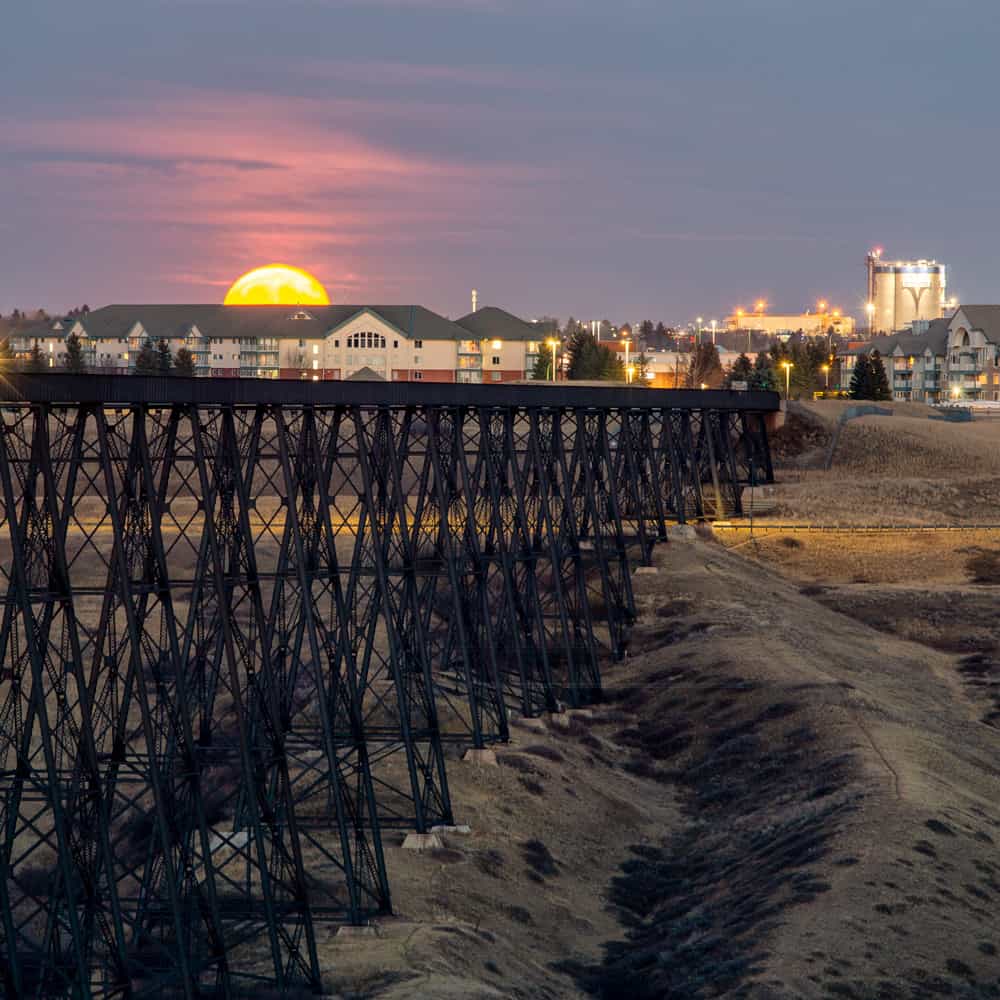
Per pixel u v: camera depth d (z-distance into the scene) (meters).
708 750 123.69
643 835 107.25
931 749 119.06
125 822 100.94
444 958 77.56
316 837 94.88
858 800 102.75
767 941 81.19
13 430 66.50
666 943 86.38
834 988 75.50
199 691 86.50
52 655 126.88
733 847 102.12
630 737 129.00
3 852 68.06
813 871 90.38
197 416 75.62
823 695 128.38
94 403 68.62
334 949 79.12
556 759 114.50
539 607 130.88
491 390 120.44
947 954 80.19
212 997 74.31
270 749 83.38
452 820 98.12
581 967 83.69
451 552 108.25
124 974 66.62
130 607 67.44
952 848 94.38
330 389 92.12
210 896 72.88
